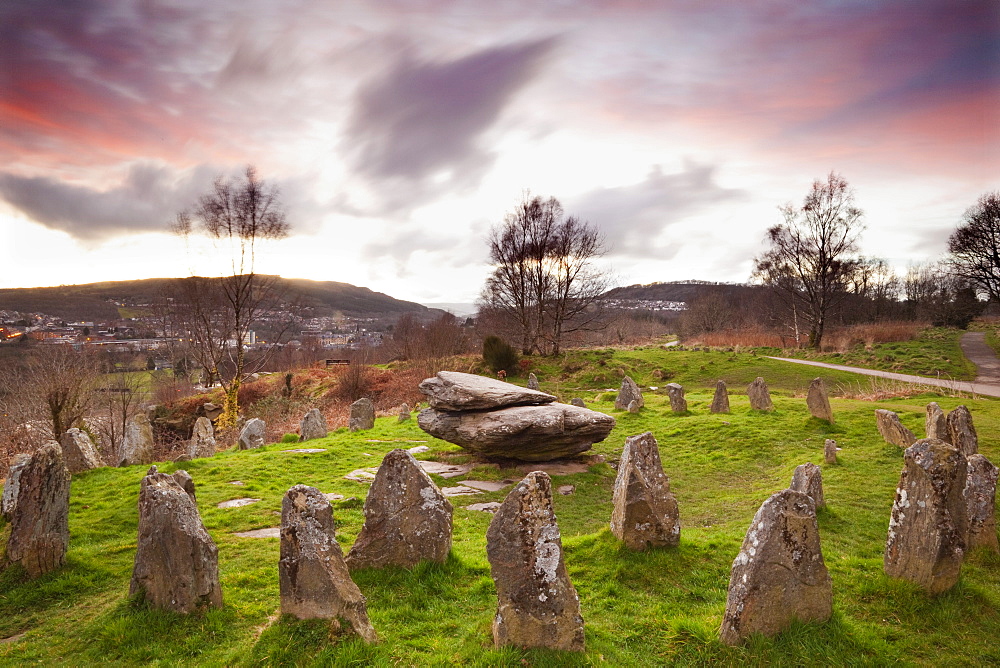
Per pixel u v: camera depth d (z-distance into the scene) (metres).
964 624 7.61
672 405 26.34
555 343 58.06
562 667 6.56
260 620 7.92
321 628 7.02
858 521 12.19
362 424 27.00
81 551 10.75
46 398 30.11
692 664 6.85
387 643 7.07
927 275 113.81
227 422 37.56
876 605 8.16
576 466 19.23
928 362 45.50
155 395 50.00
